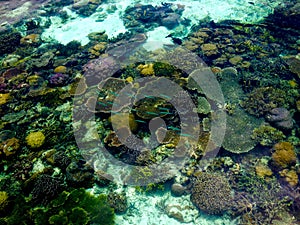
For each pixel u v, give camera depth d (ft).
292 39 11.26
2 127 8.81
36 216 6.15
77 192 6.54
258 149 7.45
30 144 8.13
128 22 13.48
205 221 6.33
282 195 6.39
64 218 5.91
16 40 12.82
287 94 8.75
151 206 6.67
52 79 10.13
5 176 7.57
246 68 9.85
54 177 7.20
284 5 13.65
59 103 9.32
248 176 6.92
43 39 13.00
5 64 11.43
